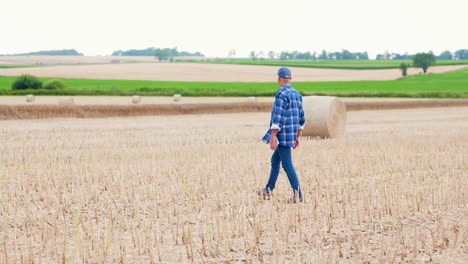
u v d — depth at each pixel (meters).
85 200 9.25
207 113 36.16
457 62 139.12
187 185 10.15
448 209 8.63
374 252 6.57
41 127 23.39
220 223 7.87
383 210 8.38
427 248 6.73
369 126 25.53
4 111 28.92
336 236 7.21
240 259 6.35
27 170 11.91
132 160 13.41
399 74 106.38
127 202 9.16
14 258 6.34
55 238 6.94
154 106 34.34
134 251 6.64
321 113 19.38
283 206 8.87
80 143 17.27
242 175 11.27
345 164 12.73
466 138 18.59
